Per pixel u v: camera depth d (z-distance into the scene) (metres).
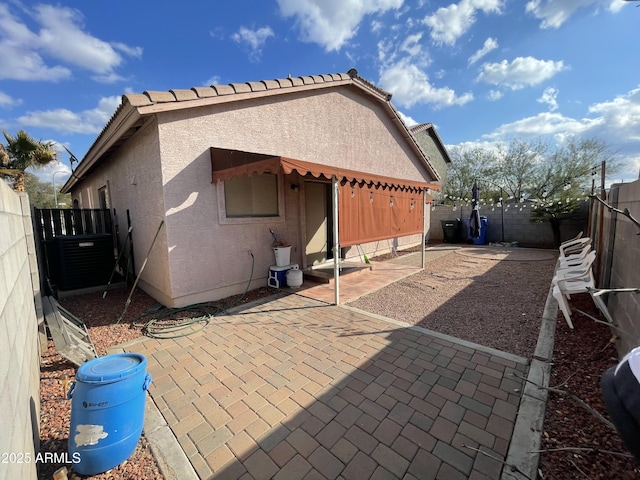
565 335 4.41
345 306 6.02
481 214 15.97
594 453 2.30
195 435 2.68
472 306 5.88
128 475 2.29
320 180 9.09
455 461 2.33
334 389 3.29
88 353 3.82
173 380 3.56
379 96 10.55
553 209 13.19
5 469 1.42
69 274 7.39
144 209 6.75
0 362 1.58
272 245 7.63
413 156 13.46
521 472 2.00
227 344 4.46
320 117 8.67
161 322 5.36
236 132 6.66
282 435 2.65
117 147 7.91
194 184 6.07
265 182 7.50
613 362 3.60
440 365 3.71
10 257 2.44
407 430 2.66
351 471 2.27
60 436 2.70
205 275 6.35
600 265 5.67
